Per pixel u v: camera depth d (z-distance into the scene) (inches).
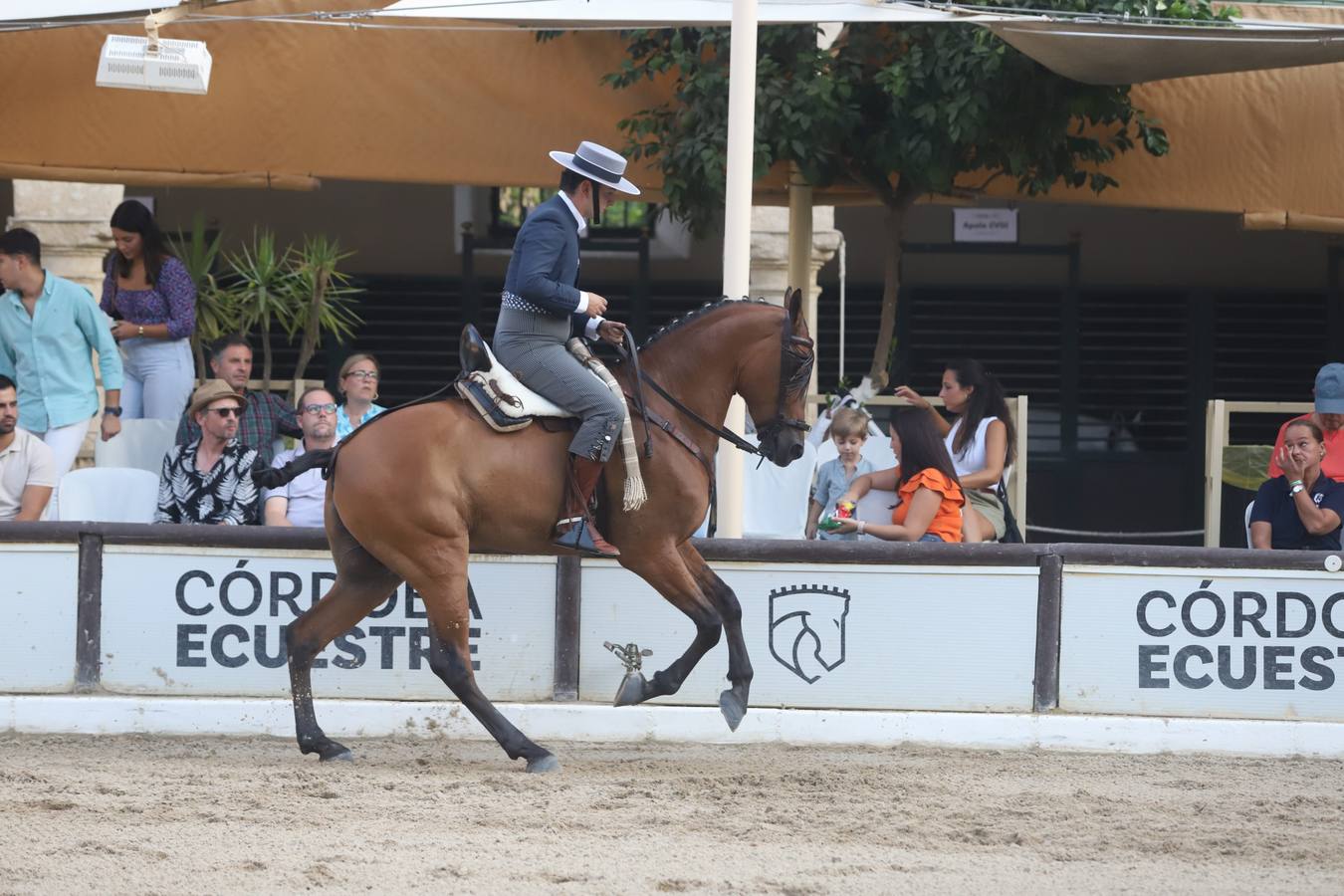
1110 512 831.1
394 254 837.2
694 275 837.2
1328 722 434.9
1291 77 602.2
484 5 523.2
